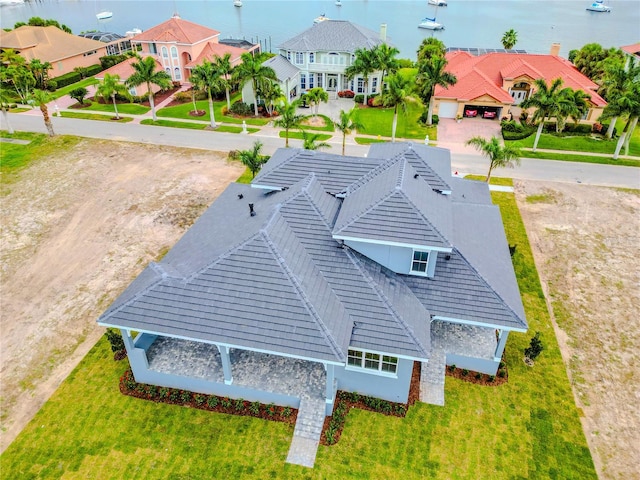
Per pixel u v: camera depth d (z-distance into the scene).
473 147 49.88
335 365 20.14
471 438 20.80
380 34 70.19
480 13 171.50
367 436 20.84
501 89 57.66
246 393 22.11
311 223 23.30
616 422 21.61
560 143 50.59
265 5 194.62
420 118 57.75
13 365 24.39
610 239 34.53
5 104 53.97
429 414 21.81
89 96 66.44
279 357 23.58
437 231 21.97
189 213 37.44
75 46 76.38
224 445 20.47
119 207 38.34
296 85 66.12
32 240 34.47
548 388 23.17
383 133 53.69
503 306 21.98
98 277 30.72
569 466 19.78
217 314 20.42
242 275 21.02
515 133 52.78
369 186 25.25
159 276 21.75
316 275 21.73
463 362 23.78
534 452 20.30
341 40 65.19
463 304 22.28
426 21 138.62
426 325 21.28
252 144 50.16
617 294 29.27
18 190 41.06
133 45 72.94
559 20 156.12
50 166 45.31
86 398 22.55
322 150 48.62
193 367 22.88
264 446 20.42
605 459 20.08
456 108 57.75
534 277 30.66
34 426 21.28
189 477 19.31
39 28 74.81
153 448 20.38
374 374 21.53
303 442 20.50
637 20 156.38
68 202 39.16
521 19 158.38
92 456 20.08
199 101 64.50
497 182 42.41
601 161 46.47
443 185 25.89
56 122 56.47
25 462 19.86
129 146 49.75
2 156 47.44
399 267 23.25
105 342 25.77
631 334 26.38
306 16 163.62
